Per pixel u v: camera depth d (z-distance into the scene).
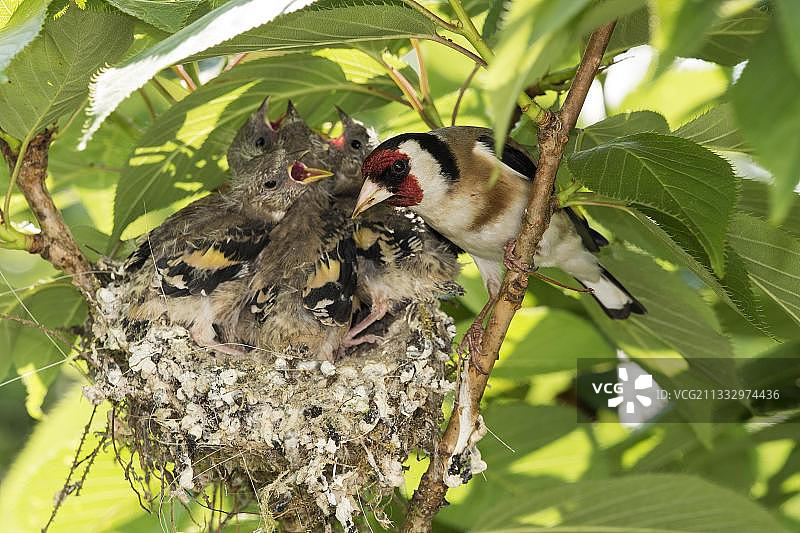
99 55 5.53
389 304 7.38
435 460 5.93
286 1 3.84
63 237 6.32
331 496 6.12
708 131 5.44
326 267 7.15
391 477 6.32
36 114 5.75
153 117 7.39
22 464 7.01
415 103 7.03
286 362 6.75
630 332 7.58
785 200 2.01
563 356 7.97
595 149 4.76
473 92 8.38
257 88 7.22
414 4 4.60
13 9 5.82
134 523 7.40
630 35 5.81
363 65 7.22
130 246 7.70
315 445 6.29
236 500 6.97
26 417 9.33
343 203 7.95
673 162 4.55
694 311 7.04
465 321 8.60
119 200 7.12
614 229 7.34
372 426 6.35
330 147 8.26
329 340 7.16
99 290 6.48
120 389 6.32
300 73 7.12
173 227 7.25
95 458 7.05
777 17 2.03
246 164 7.57
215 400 6.38
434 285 7.32
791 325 7.54
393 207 7.63
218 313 7.07
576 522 6.07
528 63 2.48
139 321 6.71
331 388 6.52
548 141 4.74
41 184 6.21
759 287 5.92
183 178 7.52
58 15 5.21
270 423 6.34
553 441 7.54
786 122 2.07
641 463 7.92
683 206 4.49
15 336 7.41
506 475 7.50
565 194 5.26
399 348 6.98
